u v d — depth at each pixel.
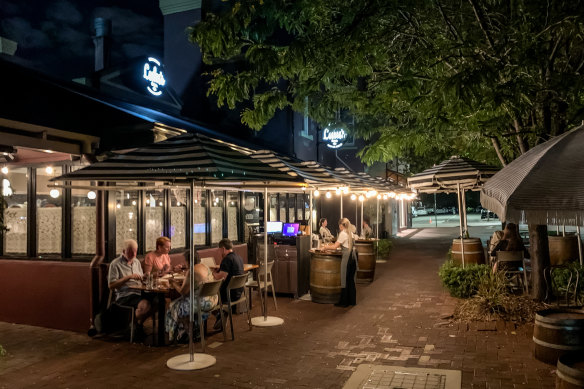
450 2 8.97
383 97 9.08
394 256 18.56
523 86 6.99
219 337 7.58
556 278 8.43
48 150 7.52
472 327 7.61
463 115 8.28
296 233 12.48
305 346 7.02
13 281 8.63
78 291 8.12
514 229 10.24
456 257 11.63
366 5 7.88
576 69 8.76
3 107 6.93
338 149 21.88
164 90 11.86
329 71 9.00
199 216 10.59
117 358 6.68
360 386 5.38
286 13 8.76
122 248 8.45
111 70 10.35
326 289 9.96
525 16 7.37
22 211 8.84
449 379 5.45
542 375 5.48
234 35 8.09
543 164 3.56
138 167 5.69
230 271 8.20
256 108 8.87
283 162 8.14
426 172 11.12
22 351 7.06
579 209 3.18
